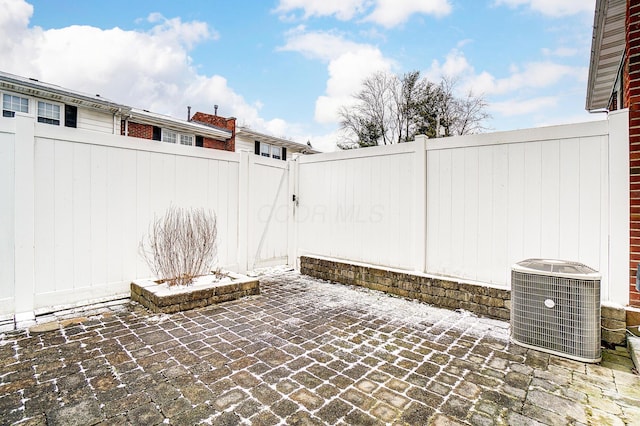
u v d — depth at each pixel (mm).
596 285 3174
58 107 11070
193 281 5227
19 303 4199
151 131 14055
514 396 2580
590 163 3881
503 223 4504
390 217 5684
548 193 4160
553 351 3301
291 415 2318
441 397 2557
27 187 4242
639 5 3508
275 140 19094
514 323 3562
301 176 7242
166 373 2867
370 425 2223
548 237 4168
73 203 4645
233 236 6555
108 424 2203
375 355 3262
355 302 5066
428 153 5211
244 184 6672
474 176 4754
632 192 3572
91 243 4809
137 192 5262
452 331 3914
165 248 5109
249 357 3189
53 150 4473
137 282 5086
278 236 7449
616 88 6543
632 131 3578
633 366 3094
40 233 4371
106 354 3219
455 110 19062
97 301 4859
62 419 2244
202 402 2459
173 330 3863
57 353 3229
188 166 5859
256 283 5461
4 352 3242
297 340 3609
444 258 5043
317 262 6660
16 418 2248
